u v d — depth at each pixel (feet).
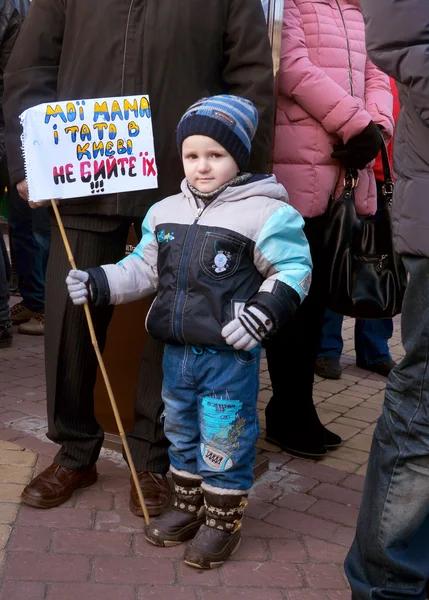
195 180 7.92
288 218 7.73
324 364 15.88
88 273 8.09
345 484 10.57
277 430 11.63
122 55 8.54
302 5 10.77
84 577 7.76
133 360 10.62
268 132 8.78
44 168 8.27
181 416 8.27
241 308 7.73
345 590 7.86
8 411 12.39
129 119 8.52
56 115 8.26
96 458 9.62
